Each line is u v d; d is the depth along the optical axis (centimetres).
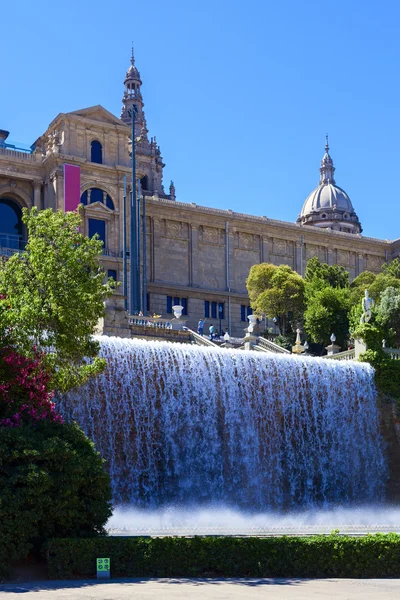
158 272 9406
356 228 16912
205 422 4331
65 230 3039
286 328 8594
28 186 8100
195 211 9744
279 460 4594
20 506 2272
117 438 4025
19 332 2814
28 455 2334
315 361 4816
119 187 8269
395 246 11500
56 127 8212
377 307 7262
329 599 1842
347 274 9162
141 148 13212
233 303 9850
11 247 7875
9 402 2647
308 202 17300
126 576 2252
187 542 2294
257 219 10275
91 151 8219
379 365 5091
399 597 1897
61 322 2888
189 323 9412
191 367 4322
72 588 2002
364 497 4869
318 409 4784
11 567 2216
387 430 5034
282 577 2297
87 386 3928
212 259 9881
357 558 2330
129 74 14538
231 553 2298
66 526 2359
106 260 7994
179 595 1878
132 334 5072
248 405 4491
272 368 4625
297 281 8300
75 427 2608
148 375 4172
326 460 4762
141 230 9238
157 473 4128
